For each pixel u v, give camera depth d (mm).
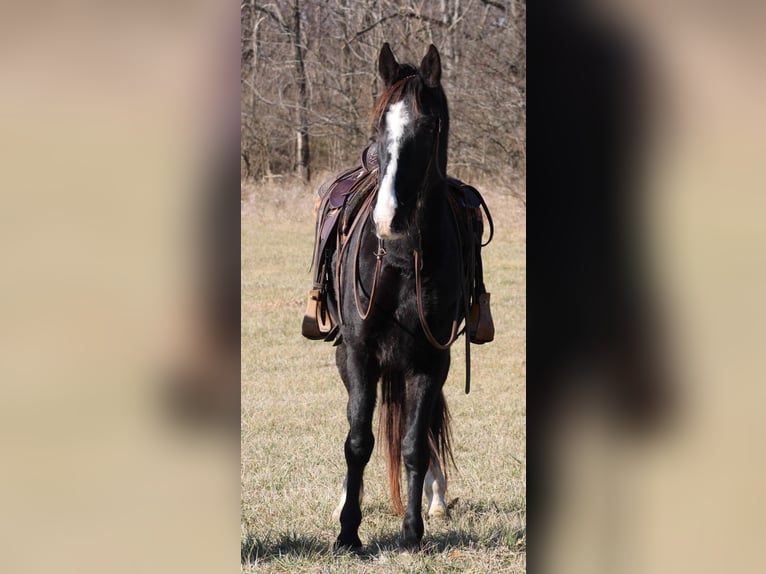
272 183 15625
